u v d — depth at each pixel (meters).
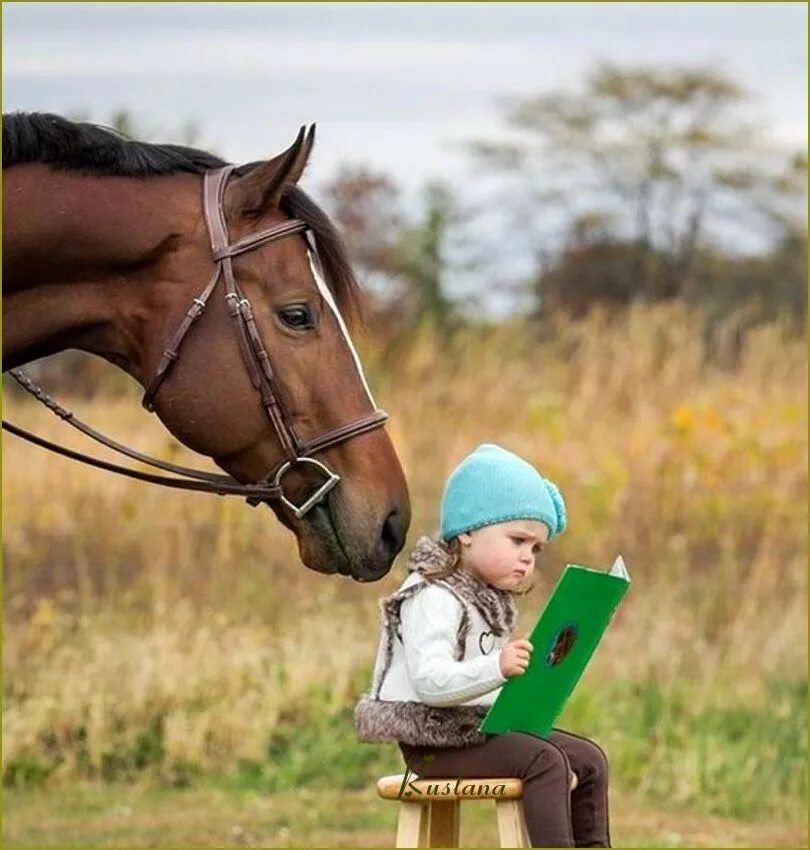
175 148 6.04
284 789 10.01
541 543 5.74
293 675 10.74
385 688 5.72
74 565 13.03
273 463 5.80
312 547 5.81
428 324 18.02
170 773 10.12
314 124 5.82
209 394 5.78
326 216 5.95
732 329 19.44
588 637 5.62
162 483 5.80
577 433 16.12
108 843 8.79
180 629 11.13
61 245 5.82
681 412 15.16
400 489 5.82
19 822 9.20
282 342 5.78
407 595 5.68
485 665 5.43
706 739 10.30
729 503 14.65
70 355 19.80
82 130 5.93
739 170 39.56
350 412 5.80
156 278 5.84
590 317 19.31
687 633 11.75
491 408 16.48
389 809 9.63
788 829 9.34
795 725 10.38
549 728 5.69
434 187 33.31
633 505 14.86
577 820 5.83
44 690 10.47
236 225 5.84
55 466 14.24
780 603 12.40
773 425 15.70
